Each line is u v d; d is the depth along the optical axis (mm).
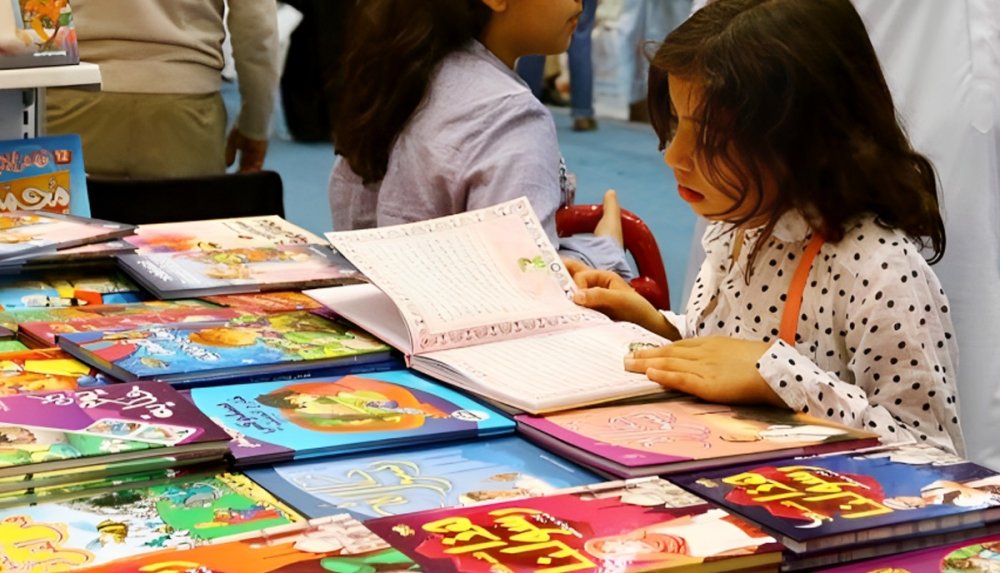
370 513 960
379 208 2109
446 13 2025
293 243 1928
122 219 2266
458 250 1587
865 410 1241
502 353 1374
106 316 1512
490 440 1164
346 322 1521
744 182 1317
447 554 851
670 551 858
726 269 1597
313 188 5523
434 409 1223
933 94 2416
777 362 1230
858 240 1376
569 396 1221
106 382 1271
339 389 1281
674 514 927
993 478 1021
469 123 1996
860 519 918
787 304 1435
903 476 1022
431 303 1453
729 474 1029
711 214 1377
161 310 1552
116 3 2855
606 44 7090
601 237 2088
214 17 3025
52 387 1244
